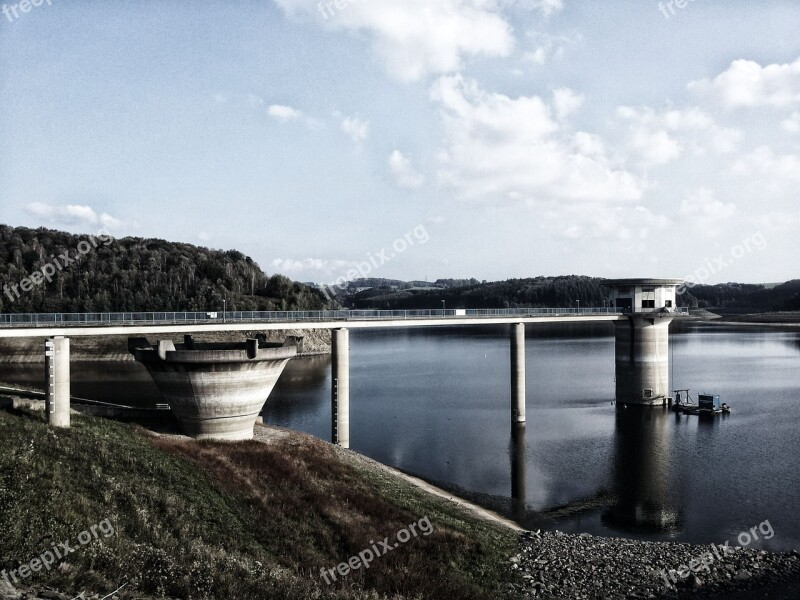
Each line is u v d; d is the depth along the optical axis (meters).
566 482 49.84
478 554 32.69
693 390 91.19
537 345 173.25
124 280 179.38
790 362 125.81
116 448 37.66
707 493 46.78
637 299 83.12
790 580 31.19
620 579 30.94
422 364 134.62
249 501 34.47
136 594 21.11
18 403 42.94
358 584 26.89
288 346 49.78
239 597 22.11
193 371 44.88
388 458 56.84
